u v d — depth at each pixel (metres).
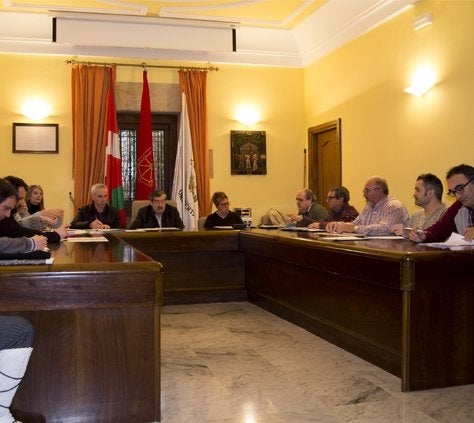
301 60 7.82
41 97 6.93
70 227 5.61
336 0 6.29
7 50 6.78
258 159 7.68
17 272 2.12
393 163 5.88
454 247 2.94
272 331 4.16
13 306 2.12
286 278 4.50
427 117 5.32
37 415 2.21
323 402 2.67
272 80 7.77
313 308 4.04
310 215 5.63
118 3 6.41
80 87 6.94
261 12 6.79
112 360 2.27
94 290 2.19
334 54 7.05
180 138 7.17
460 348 2.88
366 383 2.94
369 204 4.62
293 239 3.96
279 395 2.78
